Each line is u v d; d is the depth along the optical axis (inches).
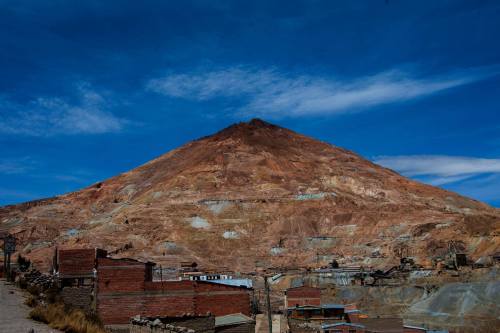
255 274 6373.0
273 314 3324.3
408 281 4928.6
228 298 2165.4
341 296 4849.9
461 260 5310.0
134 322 1445.6
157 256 7849.4
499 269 4571.9
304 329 2822.3
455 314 3912.4
